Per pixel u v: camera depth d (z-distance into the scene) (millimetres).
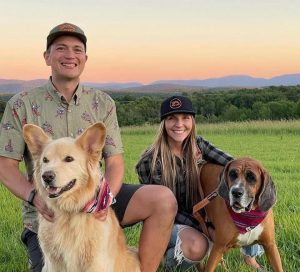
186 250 1830
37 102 1697
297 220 2408
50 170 1375
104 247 1477
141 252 1722
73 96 1714
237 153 6863
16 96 1709
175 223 1970
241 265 1877
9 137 1664
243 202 1630
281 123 13312
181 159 1953
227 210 1706
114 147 1766
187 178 1937
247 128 12711
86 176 1449
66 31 1672
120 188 1754
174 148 1958
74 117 1717
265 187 1670
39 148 1495
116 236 1565
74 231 1448
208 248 1880
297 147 7906
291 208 2826
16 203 3236
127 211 1740
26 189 1585
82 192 1441
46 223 1497
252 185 1659
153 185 1759
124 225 1790
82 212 1453
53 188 1387
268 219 1699
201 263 1911
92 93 1775
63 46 1682
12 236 2318
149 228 1713
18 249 2105
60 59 1673
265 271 1845
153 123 17875
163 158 1934
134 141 10586
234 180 1673
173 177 1926
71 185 1423
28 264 1852
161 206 1692
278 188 3617
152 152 1970
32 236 1728
